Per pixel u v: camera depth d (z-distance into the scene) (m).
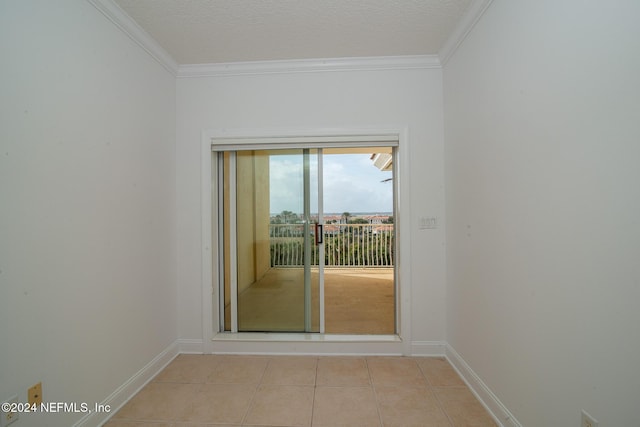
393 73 2.15
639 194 0.76
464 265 1.79
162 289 2.00
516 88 1.27
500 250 1.40
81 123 1.34
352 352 2.13
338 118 2.17
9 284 1.03
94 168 1.42
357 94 2.16
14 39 1.05
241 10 1.60
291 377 1.84
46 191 1.17
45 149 1.16
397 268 2.26
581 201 0.94
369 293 3.70
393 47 2.00
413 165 2.13
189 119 2.22
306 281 2.32
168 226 2.09
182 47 1.97
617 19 0.81
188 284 2.21
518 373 1.27
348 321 2.68
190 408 1.55
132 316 1.68
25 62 1.08
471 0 1.55
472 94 1.68
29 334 1.09
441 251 2.12
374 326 2.54
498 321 1.43
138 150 1.76
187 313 2.20
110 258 1.51
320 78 2.18
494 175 1.45
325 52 2.06
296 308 2.33
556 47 1.03
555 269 1.05
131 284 1.68
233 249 2.37
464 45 1.77
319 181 2.30
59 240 1.22
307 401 1.60
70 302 1.27
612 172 0.83
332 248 5.00
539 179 1.13
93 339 1.39
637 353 0.77
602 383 0.87
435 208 2.12
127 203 1.66
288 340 2.16
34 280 1.11
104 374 1.46
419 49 2.04
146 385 1.77
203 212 2.20
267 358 2.10
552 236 1.06
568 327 0.99
